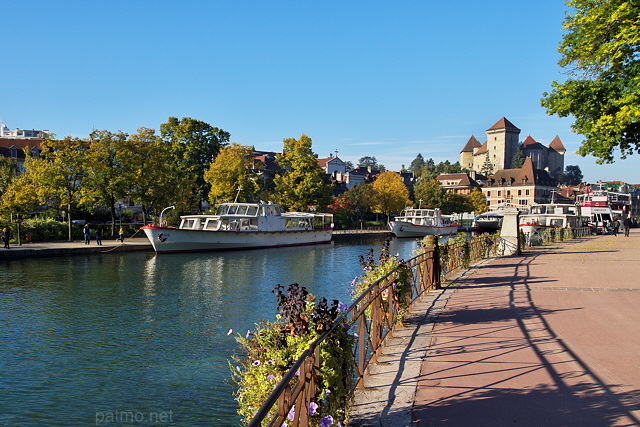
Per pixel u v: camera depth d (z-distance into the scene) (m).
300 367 4.31
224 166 65.38
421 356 7.88
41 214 60.69
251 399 5.38
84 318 19.09
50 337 16.38
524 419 5.42
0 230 45.94
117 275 31.02
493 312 11.08
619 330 9.17
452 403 5.93
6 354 14.56
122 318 19.12
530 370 7.00
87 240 46.09
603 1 20.39
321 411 4.80
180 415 10.49
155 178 54.97
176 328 17.58
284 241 58.09
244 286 27.20
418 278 13.15
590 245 33.78
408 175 185.88
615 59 19.95
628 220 47.09
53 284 27.06
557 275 17.23
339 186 132.88
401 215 101.44
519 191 161.88
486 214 70.31
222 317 19.33
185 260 41.41
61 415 10.60
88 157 49.75
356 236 77.00
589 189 76.00
